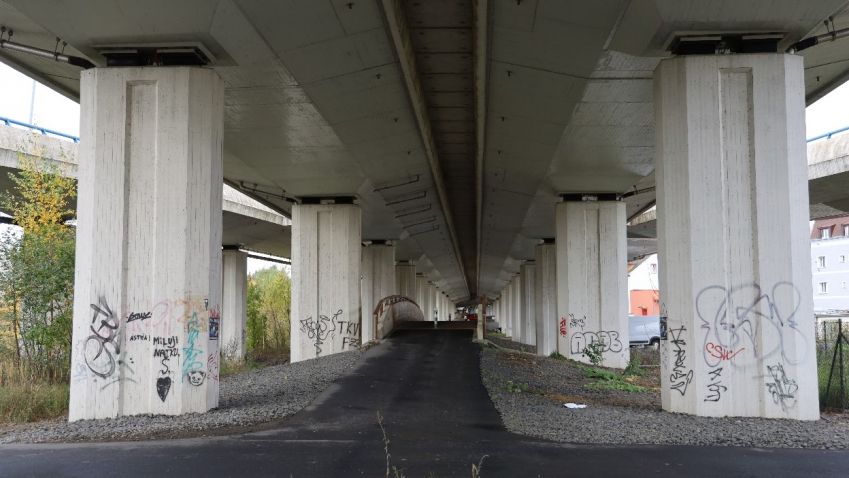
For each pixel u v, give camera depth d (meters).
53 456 9.68
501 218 37.69
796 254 12.88
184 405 13.23
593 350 27.86
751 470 8.86
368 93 18.47
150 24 12.98
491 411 13.87
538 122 20.27
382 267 47.56
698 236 13.12
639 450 10.07
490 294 118.44
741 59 13.12
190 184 13.48
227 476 8.51
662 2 12.34
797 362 12.73
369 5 13.88
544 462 9.30
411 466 9.06
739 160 13.16
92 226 13.38
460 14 15.41
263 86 17.25
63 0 12.27
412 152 24.80
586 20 13.78
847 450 10.12
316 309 29.95
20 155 19.67
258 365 31.31
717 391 12.91
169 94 13.56
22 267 17.84
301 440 10.77
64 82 17.39
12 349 18.36
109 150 13.48
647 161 24.27
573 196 29.25
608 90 17.39
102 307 13.29
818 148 24.83
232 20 13.16
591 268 28.84
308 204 30.64
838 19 13.87
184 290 13.34
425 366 21.62
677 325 13.30
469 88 19.92
